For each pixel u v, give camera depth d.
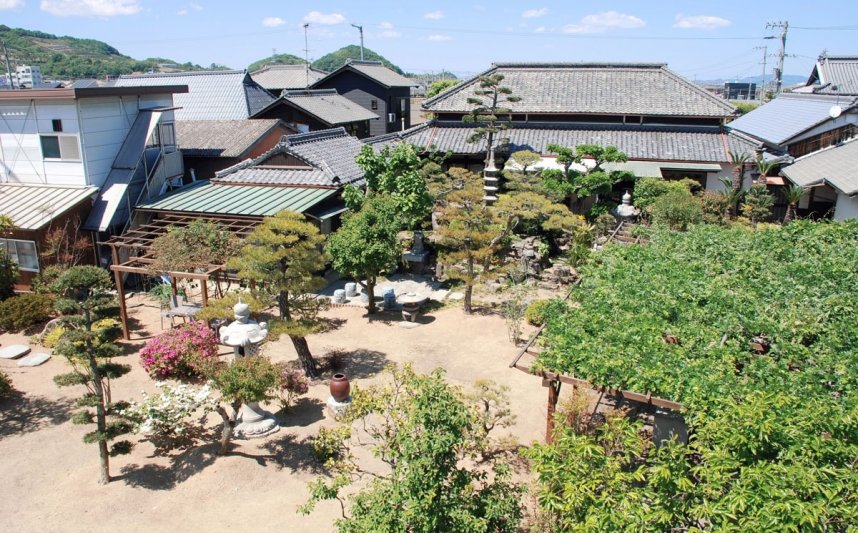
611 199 24.84
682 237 15.40
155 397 10.88
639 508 5.82
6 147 20.17
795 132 25.16
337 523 7.57
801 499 5.52
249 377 10.72
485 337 16.19
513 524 7.41
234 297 13.59
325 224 20.36
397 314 17.84
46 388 13.74
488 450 10.88
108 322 16.06
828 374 8.34
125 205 20.20
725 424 6.53
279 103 33.25
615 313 10.26
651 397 8.17
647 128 26.22
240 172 22.38
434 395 7.14
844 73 37.41
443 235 17.91
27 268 18.80
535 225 21.31
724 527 5.33
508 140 24.58
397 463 7.52
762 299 10.91
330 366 14.58
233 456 11.20
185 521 9.57
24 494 10.20
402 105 45.97
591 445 6.59
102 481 10.45
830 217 22.16
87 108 19.50
